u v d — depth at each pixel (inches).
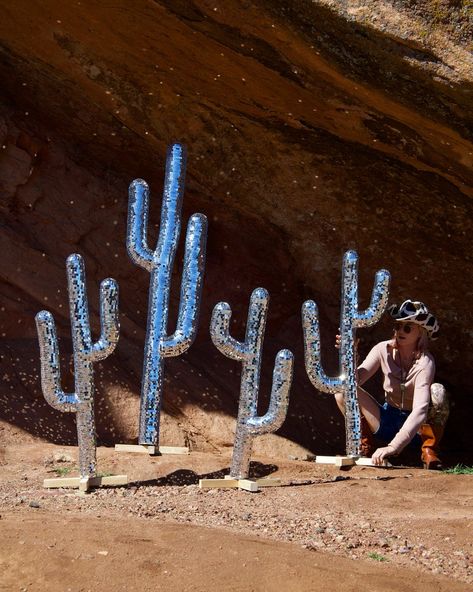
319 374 259.8
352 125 290.4
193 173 331.9
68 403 232.2
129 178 349.7
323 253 350.6
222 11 258.2
